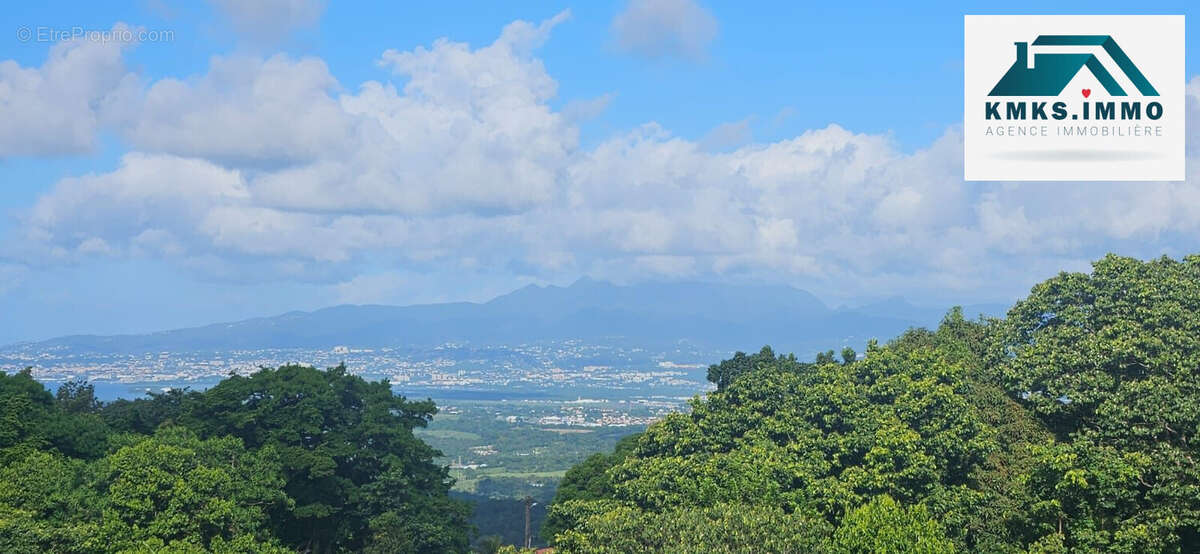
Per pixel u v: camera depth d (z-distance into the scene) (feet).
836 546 128.26
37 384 212.64
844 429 165.27
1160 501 132.16
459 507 229.25
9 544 137.59
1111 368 161.89
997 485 150.92
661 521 130.41
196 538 157.38
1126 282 176.24
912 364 175.01
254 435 212.64
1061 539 134.82
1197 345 155.43
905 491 145.79
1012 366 176.24
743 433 176.14
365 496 213.05
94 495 160.35
